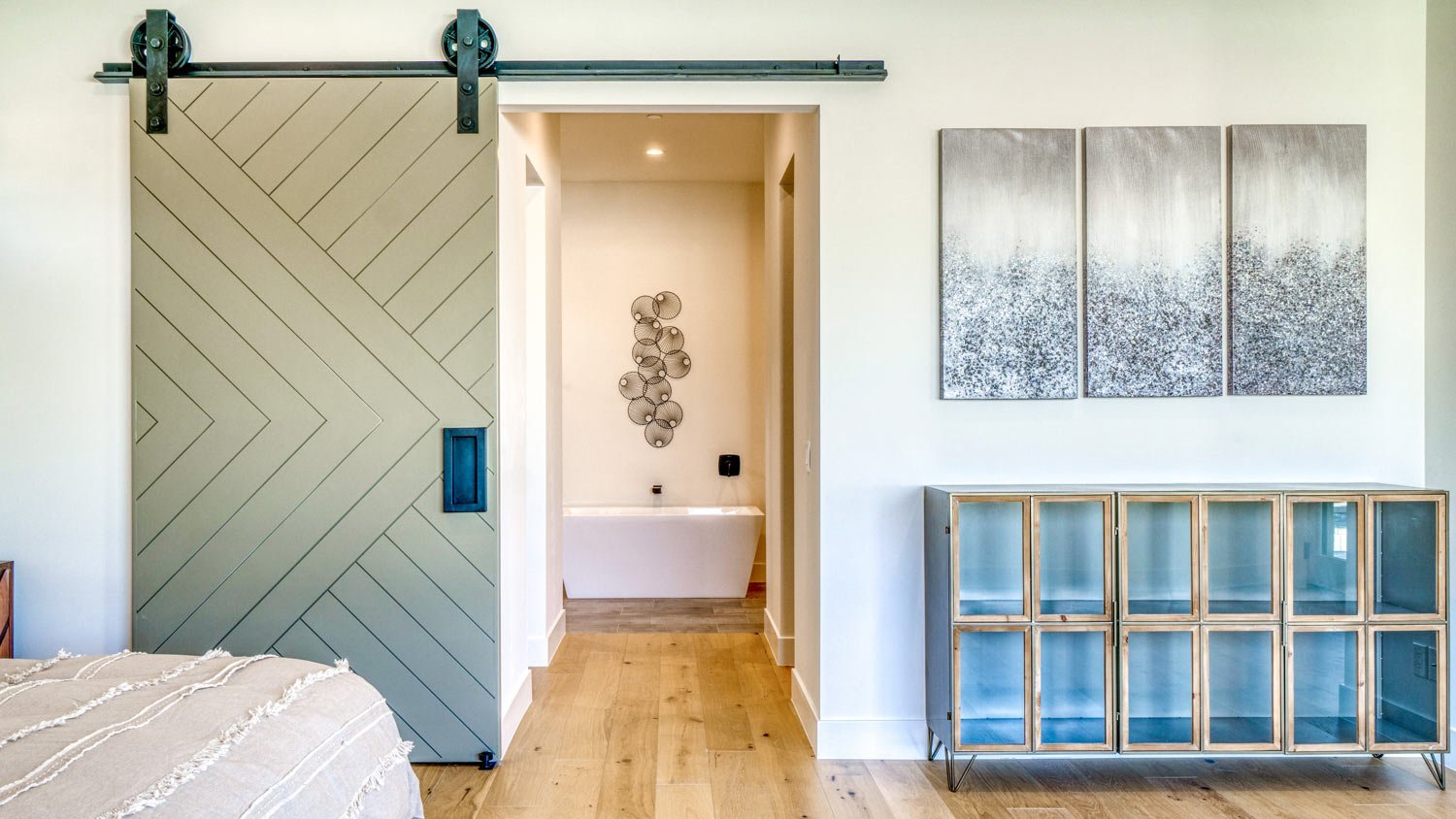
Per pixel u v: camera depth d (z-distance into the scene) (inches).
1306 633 98.0
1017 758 107.9
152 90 102.1
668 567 206.2
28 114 104.7
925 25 107.8
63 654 63.6
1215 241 107.9
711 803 94.3
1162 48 108.3
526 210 136.3
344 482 103.7
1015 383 107.4
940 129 107.7
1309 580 98.3
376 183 103.4
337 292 103.3
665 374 229.9
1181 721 98.4
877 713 108.2
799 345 125.0
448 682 104.5
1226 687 98.3
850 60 107.1
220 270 103.1
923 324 108.3
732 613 189.0
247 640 103.8
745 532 206.2
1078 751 97.0
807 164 117.6
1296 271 108.0
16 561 105.3
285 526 103.7
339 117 103.1
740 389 230.4
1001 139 107.1
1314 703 98.0
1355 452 109.2
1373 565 97.3
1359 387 108.2
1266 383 108.2
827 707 108.1
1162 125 108.4
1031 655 96.7
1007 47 108.2
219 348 103.2
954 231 107.0
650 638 167.3
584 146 196.5
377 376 103.6
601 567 205.6
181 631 103.5
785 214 145.1
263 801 45.3
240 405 103.3
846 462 108.0
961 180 106.9
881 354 108.2
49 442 105.3
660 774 102.0
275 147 103.0
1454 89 104.8
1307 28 108.7
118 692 54.4
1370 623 97.0
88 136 104.7
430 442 104.0
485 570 104.3
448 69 104.0
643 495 229.5
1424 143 108.8
